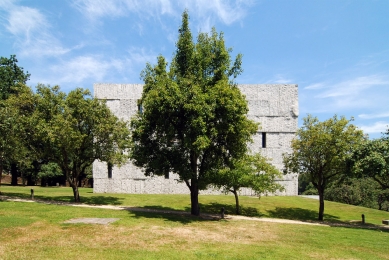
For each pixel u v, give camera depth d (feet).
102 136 86.48
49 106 82.94
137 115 70.95
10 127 76.84
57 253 32.40
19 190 114.93
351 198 161.79
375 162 71.67
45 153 86.53
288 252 40.04
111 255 32.73
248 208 102.68
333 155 82.99
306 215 98.94
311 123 89.86
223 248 39.47
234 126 61.87
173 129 62.28
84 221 50.67
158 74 67.51
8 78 135.44
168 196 118.01
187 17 67.31
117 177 130.00
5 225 44.21
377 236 62.23
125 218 56.70
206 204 104.17
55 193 111.14
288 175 136.67
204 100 57.82
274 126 135.95
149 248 36.73
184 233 47.50
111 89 133.28
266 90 137.69
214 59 68.33
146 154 67.77
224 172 75.41
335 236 57.67
